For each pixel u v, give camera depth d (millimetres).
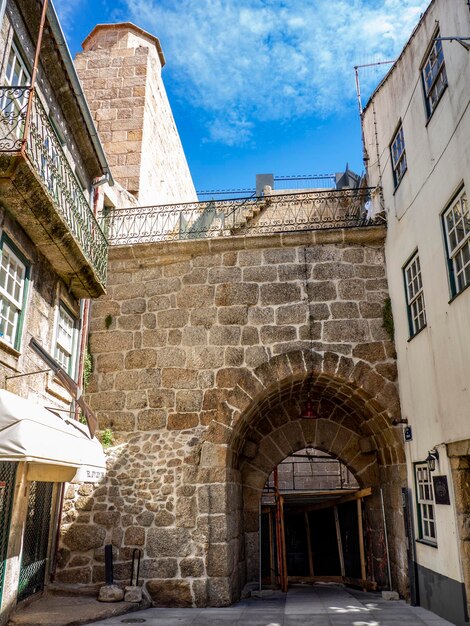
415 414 8562
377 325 9805
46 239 7410
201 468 9156
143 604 8336
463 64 6754
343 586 11859
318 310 9891
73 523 9102
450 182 7199
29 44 7367
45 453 5840
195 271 10336
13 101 6453
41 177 6492
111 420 9727
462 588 6680
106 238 10539
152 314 10242
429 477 8117
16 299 7102
